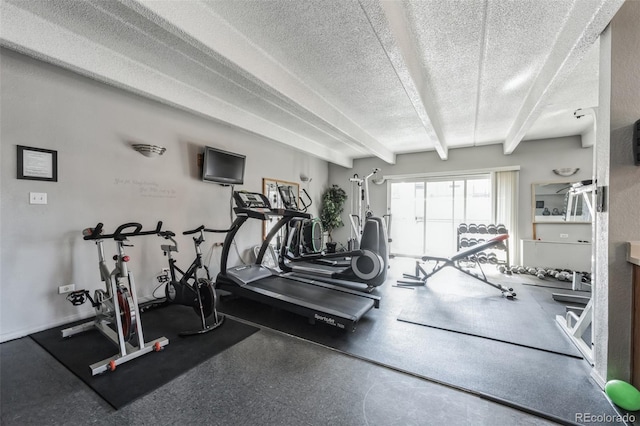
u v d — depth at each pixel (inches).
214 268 172.7
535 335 100.2
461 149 240.7
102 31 90.3
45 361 83.3
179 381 73.8
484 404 65.3
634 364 65.1
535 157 213.3
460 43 96.0
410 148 247.0
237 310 129.0
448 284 170.2
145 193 136.6
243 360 84.4
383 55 103.6
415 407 64.2
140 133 134.3
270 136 180.5
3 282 96.0
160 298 140.9
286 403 65.4
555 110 154.9
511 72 115.3
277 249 207.3
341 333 103.3
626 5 65.6
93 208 118.0
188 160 157.1
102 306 103.3
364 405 64.8
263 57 102.0
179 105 126.3
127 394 68.3
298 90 122.1
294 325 111.0
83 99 114.4
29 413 62.0
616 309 67.2
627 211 66.0
